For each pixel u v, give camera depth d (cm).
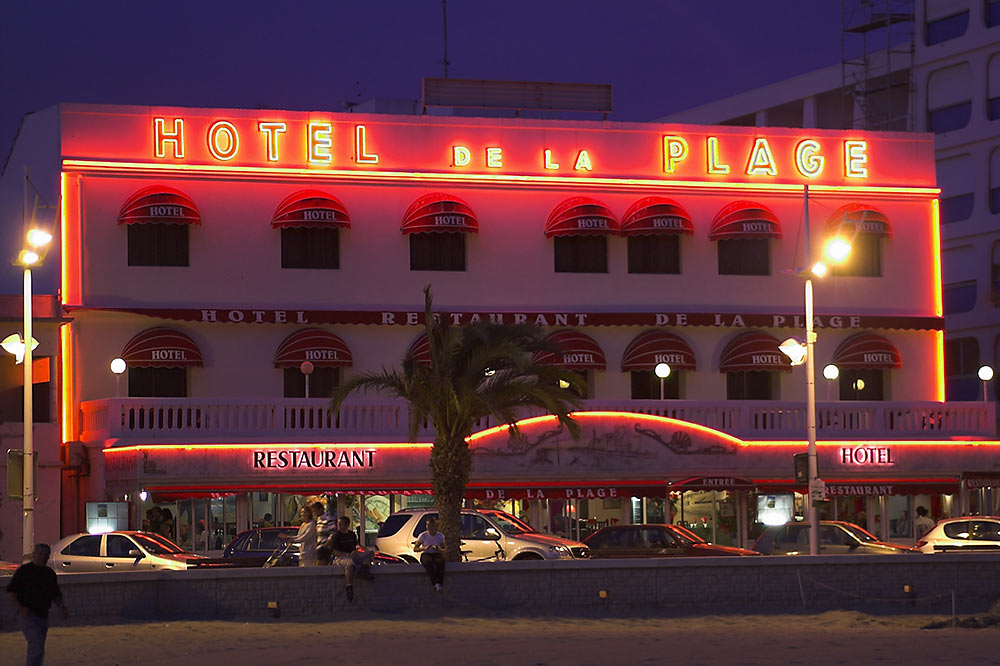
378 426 4553
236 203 4828
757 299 5206
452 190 4991
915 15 7275
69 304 4650
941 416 5009
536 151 5056
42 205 4769
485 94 5181
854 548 4084
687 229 5041
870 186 5306
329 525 3300
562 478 4616
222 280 4797
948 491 4931
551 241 5059
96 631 2766
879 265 5347
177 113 4784
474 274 4994
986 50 6881
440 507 3572
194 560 3638
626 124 5134
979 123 6894
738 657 2491
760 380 5225
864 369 5309
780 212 5244
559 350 3644
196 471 4338
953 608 3031
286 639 2728
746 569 3244
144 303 4725
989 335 6788
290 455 4419
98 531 4122
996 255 6806
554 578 3162
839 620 3048
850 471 4856
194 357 4666
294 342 4769
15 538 4459
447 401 3556
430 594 3114
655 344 5025
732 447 4766
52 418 4559
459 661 2445
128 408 4388
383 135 4944
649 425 4700
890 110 7188
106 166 4703
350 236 4906
